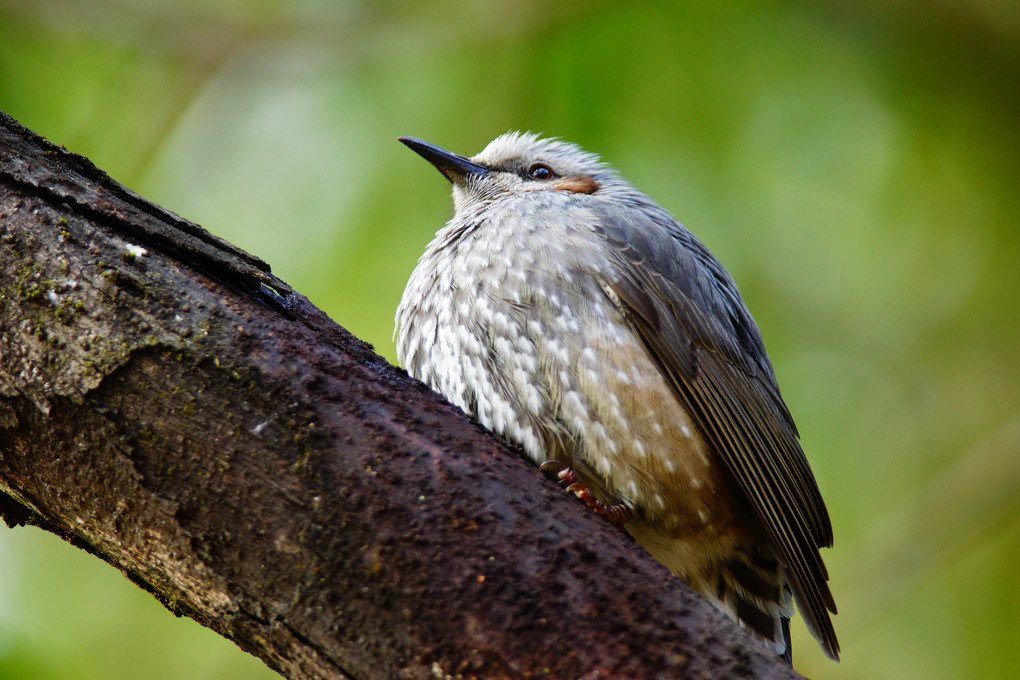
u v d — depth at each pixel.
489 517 4.86
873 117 11.60
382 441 4.95
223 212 10.71
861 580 11.40
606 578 4.79
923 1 11.46
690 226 11.18
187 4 11.08
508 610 4.59
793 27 11.03
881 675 11.62
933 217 11.79
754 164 11.08
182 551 4.77
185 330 4.93
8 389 4.85
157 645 10.42
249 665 10.40
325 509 4.72
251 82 11.05
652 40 10.64
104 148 10.78
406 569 4.64
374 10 11.09
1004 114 11.79
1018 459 11.47
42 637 10.26
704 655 4.58
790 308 11.78
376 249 10.66
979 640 11.74
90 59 10.93
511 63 10.80
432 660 4.55
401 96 10.95
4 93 10.59
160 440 4.79
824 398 11.91
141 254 5.05
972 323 12.09
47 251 4.97
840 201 11.54
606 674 4.48
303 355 5.08
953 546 11.41
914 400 12.00
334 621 4.63
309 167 10.83
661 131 10.76
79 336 4.86
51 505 4.99
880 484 11.84
